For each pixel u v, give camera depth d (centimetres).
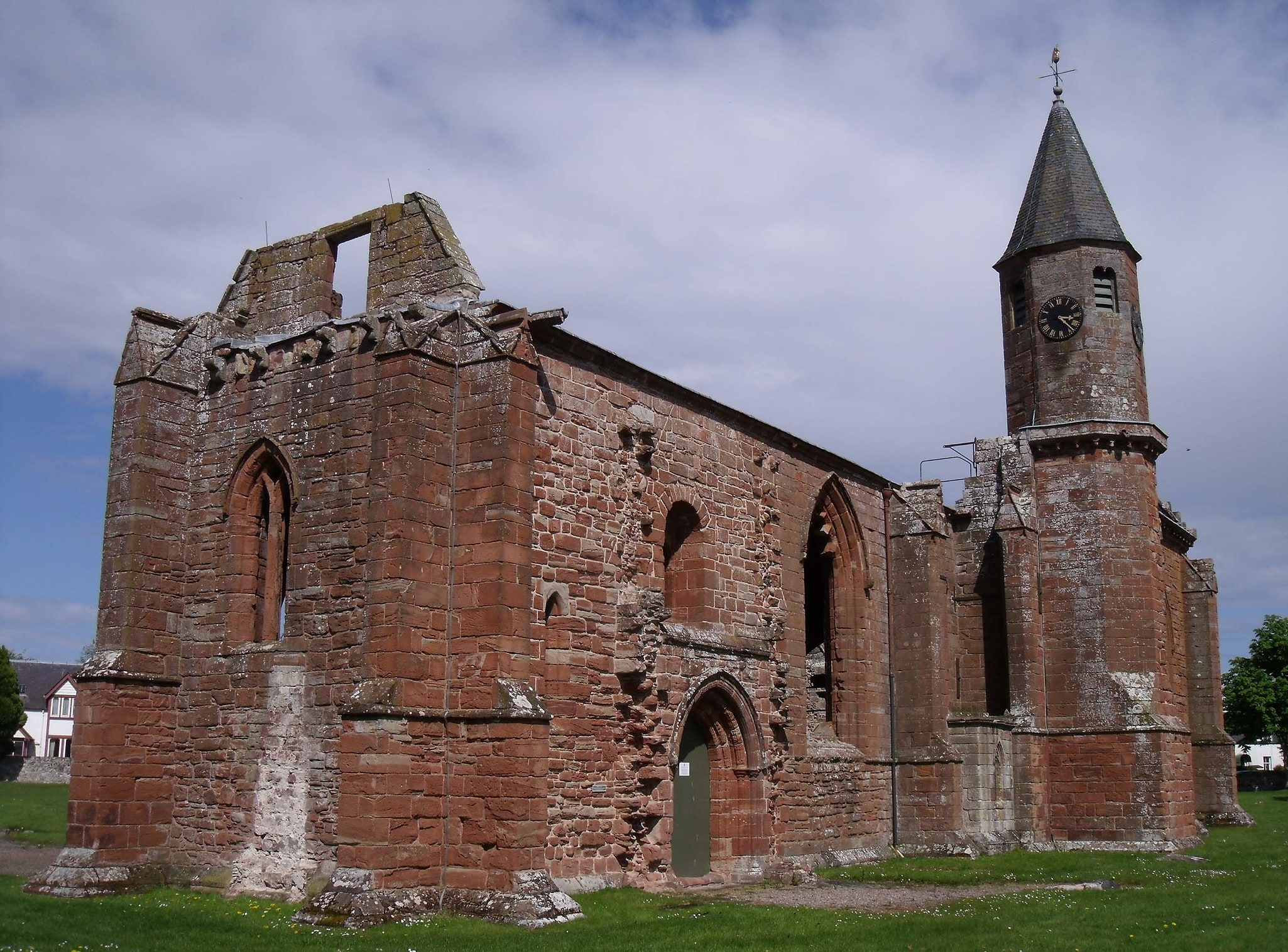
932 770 3650
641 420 2764
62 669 12619
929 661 3738
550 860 2319
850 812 3453
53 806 4622
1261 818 5016
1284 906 2262
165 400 2728
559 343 2528
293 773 2392
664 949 1773
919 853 3588
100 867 2456
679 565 2970
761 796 2894
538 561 2405
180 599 2692
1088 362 4116
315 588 2439
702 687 2750
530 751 2169
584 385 2602
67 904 2222
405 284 2542
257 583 2652
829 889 2712
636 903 2292
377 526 2250
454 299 2459
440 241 2508
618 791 2517
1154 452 4119
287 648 2459
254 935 1884
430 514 2283
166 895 2378
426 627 2238
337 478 2455
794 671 3291
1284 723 8088
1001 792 3788
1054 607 3988
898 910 2281
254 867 2405
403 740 2145
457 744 2209
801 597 3391
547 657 2400
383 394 2309
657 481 2800
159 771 2586
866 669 3659
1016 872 3042
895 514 3894
